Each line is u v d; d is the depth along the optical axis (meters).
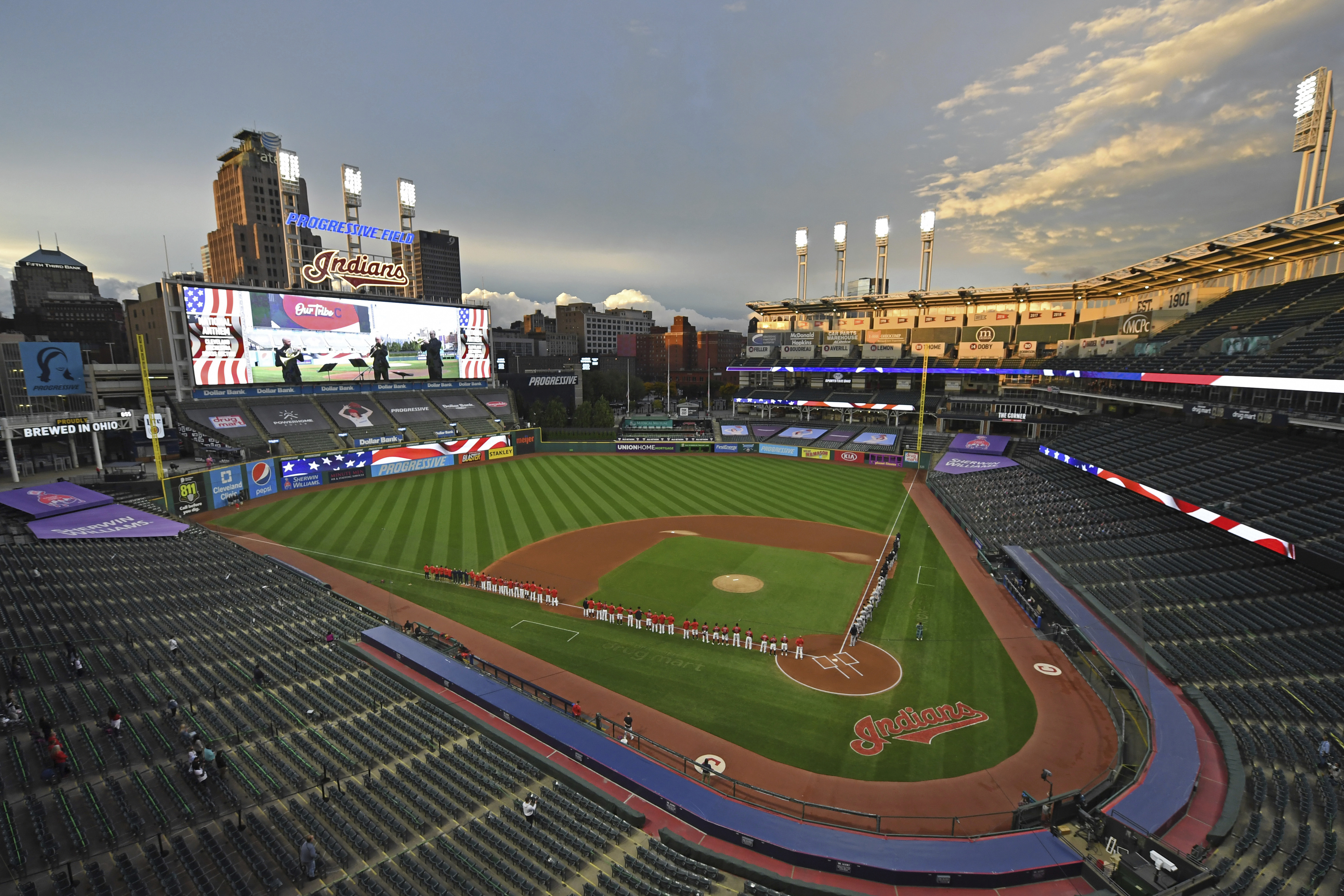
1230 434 42.78
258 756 18.84
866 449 79.50
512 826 16.44
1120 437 50.06
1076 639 27.92
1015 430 81.62
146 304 103.19
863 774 19.97
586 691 24.81
